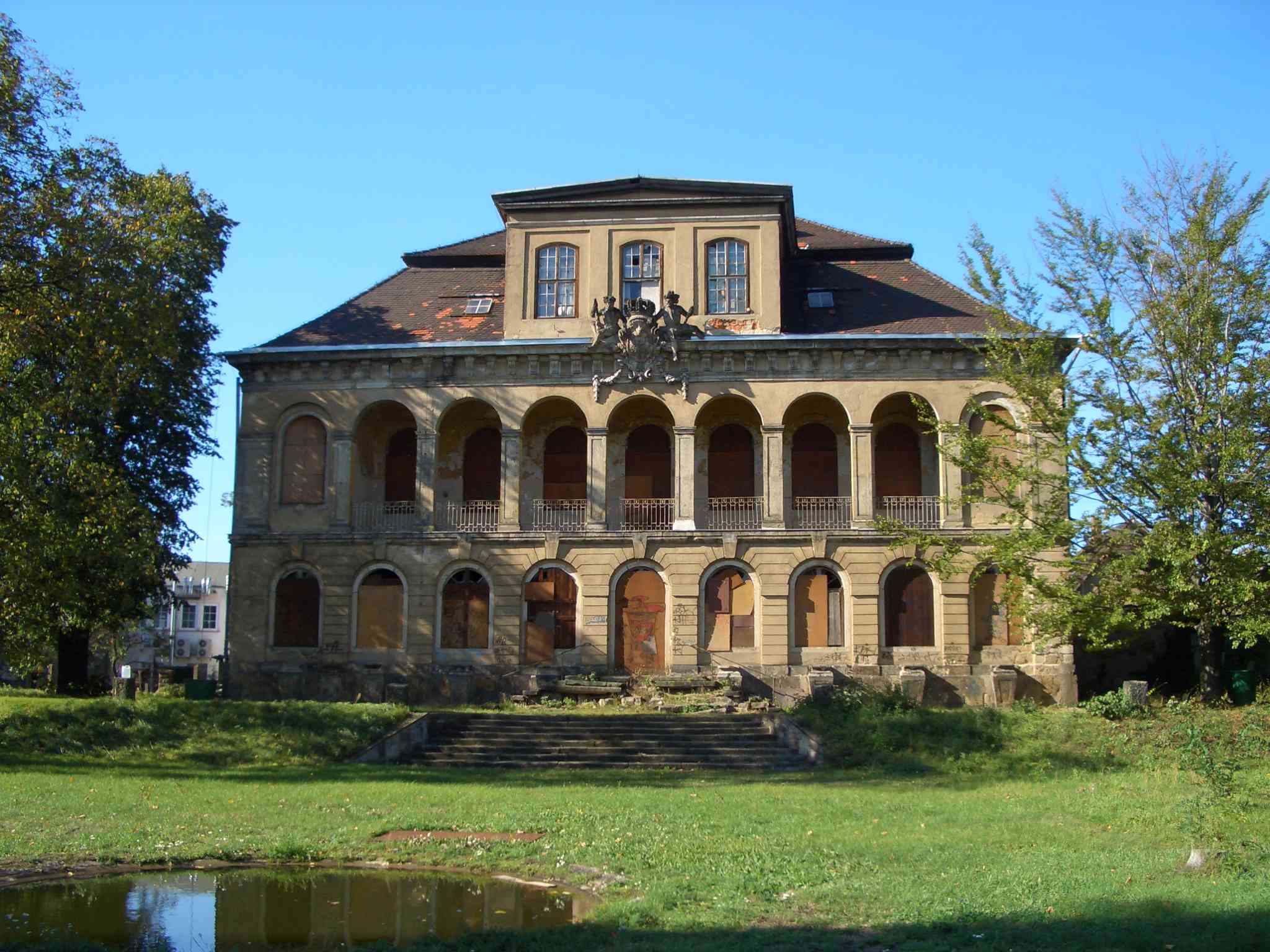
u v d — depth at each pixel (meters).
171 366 39.69
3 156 30.69
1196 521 31.67
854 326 42.53
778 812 21.08
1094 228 33.06
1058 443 33.44
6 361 30.19
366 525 42.97
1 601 29.30
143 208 34.50
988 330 35.47
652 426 43.97
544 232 43.50
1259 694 34.28
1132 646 40.50
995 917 12.91
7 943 13.02
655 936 12.57
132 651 85.75
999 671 38.47
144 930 13.75
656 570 41.69
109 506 30.31
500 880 16.08
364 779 26.25
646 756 30.06
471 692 38.53
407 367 42.69
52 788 23.33
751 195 42.69
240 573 42.25
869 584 40.56
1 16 30.77
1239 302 31.72
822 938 12.37
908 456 42.66
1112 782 24.09
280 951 12.98
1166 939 11.73
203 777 26.30
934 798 23.11
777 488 41.34
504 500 41.88
